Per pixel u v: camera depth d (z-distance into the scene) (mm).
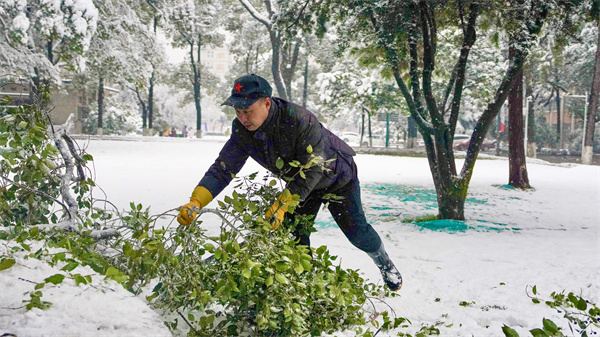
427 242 6391
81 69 26016
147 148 24578
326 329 3025
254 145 3186
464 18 9070
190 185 11188
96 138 32312
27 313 1871
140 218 3652
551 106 59344
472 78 19469
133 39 29953
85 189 3959
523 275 4695
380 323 3441
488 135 55781
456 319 3504
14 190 3562
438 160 8359
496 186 14055
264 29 45438
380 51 9453
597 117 45062
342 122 77500
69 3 21906
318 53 40281
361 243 3727
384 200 10484
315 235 6566
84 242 2859
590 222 8578
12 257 2412
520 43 7984
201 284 2615
